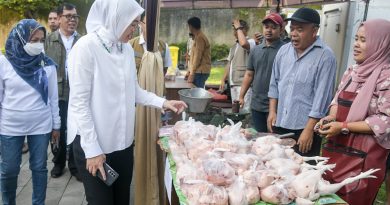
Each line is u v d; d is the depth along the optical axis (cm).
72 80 197
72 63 198
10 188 284
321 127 228
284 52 304
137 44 367
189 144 209
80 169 215
